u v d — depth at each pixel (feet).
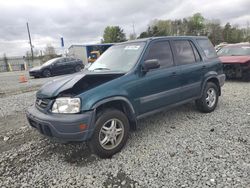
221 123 16.88
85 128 11.64
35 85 43.57
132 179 10.64
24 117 21.62
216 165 11.25
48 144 14.94
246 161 11.46
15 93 35.47
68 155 13.32
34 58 160.45
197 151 12.77
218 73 20.26
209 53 20.03
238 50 35.50
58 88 12.74
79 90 12.23
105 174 11.19
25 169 12.16
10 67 134.00
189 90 17.44
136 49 15.33
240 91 27.17
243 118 17.67
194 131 15.66
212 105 19.67
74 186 10.44
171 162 11.82
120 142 13.20
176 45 17.11
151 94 14.70
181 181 10.22
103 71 14.74
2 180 11.27
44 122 12.00
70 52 146.20
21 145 15.15
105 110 12.73
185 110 20.33
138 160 12.25
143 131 16.12
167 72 15.64
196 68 17.88
